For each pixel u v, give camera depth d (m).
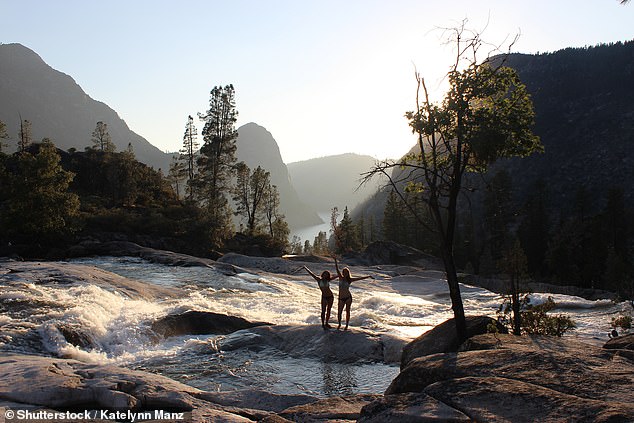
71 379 6.57
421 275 38.50
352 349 11.09
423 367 5.73
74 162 66.56
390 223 88.75
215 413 5.91
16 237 39.81
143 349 11.73
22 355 9.48
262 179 73.00
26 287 14.02
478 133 8.66
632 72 182.38
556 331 10.02
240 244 62.34
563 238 61.62
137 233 49.25
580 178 145.38
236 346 11.70
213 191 67.12
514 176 155.00
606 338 12.23
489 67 9.03
